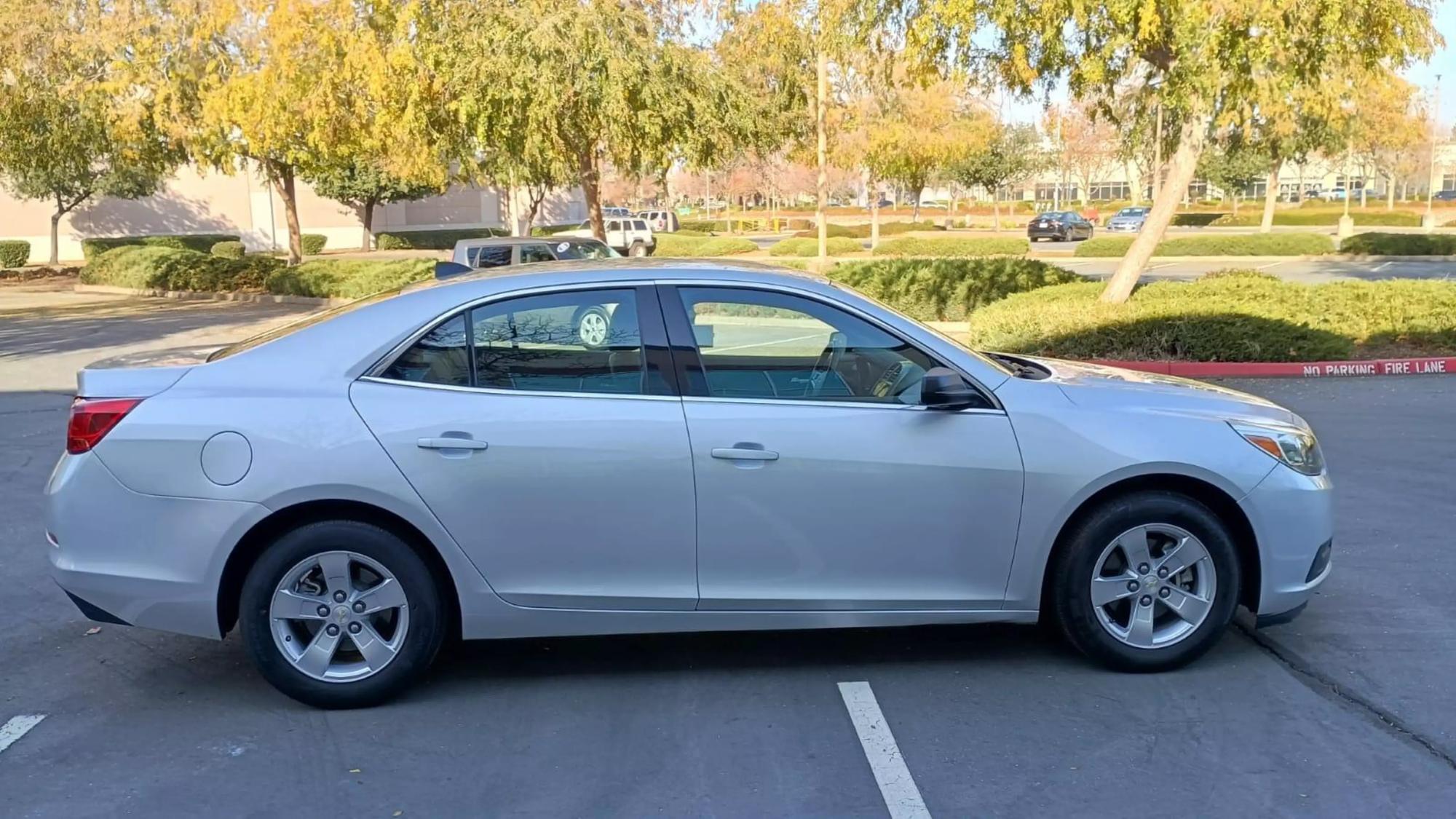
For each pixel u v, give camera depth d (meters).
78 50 23.97
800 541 4.58
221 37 23.89
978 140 37.19
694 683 4.84
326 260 28.58
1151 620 4.77
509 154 20.19
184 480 4.40
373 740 4.34
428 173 26.64
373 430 4.43
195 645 5.38
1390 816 3.68
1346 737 4.25
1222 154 51.88
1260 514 4.72
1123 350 13.39
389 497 4.41
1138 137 16.36
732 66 19.77
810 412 4.57
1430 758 4.07
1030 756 4.12
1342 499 7.59
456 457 4.44
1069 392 4.80
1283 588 4.79
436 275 5.34
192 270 28.38
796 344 4.71
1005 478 4.60
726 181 60.56
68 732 4.45
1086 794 3.85
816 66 23.03
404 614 4.54
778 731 4.36
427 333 4.59
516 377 4.57
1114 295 15.13
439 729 4.43
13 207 44.12
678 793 3.90
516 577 4.53
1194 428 4.72
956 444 4.59
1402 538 6.71
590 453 4.47
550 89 16.27
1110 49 12.70
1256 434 4.78
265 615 4.46
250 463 4.39
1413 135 43.53
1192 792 3.86
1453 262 32.03
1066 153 61.06
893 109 32.44
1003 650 5.15
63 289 31.69
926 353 4.74
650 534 4.53
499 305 4.64
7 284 34.06
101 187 38.91
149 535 4.42
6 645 5.37
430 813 3.79
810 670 4.96
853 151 31.97
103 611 4.50
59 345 18.28
